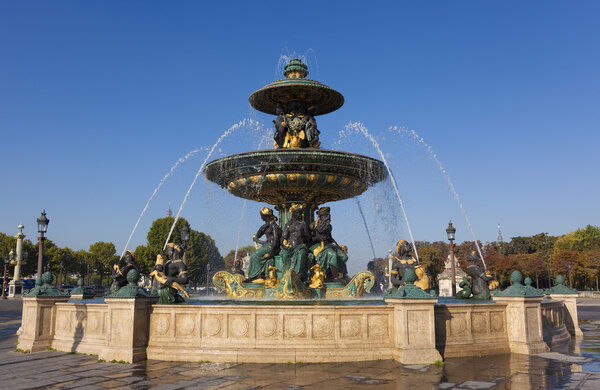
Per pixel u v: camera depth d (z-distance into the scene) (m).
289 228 16.38
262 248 16.70
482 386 8.30
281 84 17.09
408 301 10.57
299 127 17.91
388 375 9.16
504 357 11.30
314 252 16.72
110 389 8.22
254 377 9.01
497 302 12.62
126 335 10.95
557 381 8.70
